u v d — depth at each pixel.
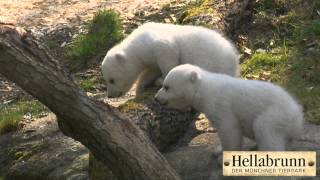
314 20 14.99
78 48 16.86
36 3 20.95
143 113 10.66
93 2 20.28
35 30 18.59
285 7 15.79
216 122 9.76
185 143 10.92
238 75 11.94
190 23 15.09
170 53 11.70
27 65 8.00
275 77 13.09
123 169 8.43
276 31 15.12
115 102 13.15
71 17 19.33
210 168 9.97
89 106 8.33
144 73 12.41
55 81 8.12
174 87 10.13
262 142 9.31
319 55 13.52
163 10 18.34
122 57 12.27
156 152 8.55
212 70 11.50
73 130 8.61
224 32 14.69
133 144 8.41
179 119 11.02
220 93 9.70
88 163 11.01
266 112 9.29
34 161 11.84
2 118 14.20
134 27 17.75
